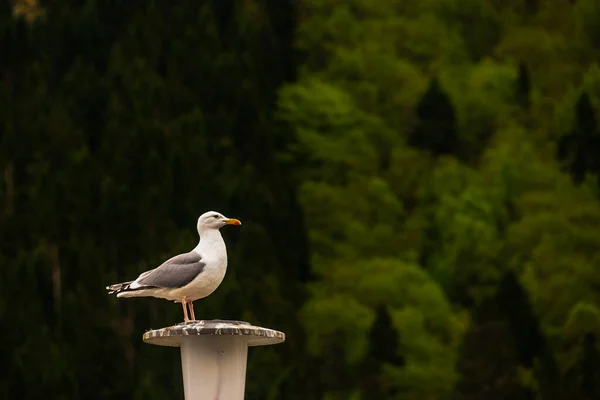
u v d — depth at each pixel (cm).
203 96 3080
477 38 4153
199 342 895
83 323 2492
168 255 2562
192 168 2802
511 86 3800
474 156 3784
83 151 2762
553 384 2758
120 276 2617
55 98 2911
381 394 2875
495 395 2742
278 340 918
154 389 2406
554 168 3606
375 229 3459
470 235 3350
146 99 2877
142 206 2686
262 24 3500
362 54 3812
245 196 2814
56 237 2661
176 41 3111
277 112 3556
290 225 3027
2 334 2445
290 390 2541
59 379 2405
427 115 3597
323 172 3603
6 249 2648
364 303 3231
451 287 3419
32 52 3072
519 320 2867
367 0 3984
